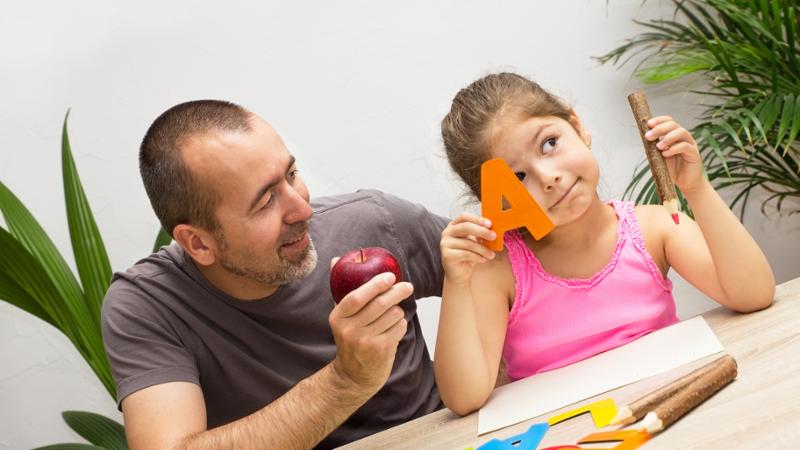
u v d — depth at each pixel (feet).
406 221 4.56
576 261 3.94
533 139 3.55
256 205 3.68
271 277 3.88
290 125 6.25
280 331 4.18
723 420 2.52
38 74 6.00
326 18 6.21
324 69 6.24
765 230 6.93
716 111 6.15
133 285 4.09
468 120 3.78
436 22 6.32
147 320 3.94
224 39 6.12
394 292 2.90
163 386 3.73
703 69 6.18
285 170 3.76
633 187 5.90
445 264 3.46
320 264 4.27
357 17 6.24
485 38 6.39
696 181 3.50
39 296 5.26
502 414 3.26
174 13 6.07
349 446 3.44
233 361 4.06
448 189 6.31
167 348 3.90
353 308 2.87
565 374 3.47
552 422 2.95
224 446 3.19
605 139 6.61
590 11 6.50
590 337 3.85
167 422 3.57
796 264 6.93
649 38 6.49
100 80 6.04
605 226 3.96
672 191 3.29
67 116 5.69
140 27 6.04
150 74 6.07
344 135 6.31
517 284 3.94
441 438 3.23
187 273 4.11
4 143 6.03
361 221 4.44
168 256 4.22
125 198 6.15
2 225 6.08
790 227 6.91
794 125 5.47
